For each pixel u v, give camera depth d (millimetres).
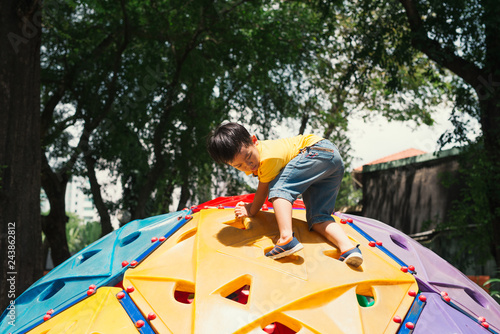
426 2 9539
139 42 13203
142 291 2197
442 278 2568
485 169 9016
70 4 11445
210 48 13227
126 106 12430
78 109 12586
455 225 11789
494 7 8273
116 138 12867
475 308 2434
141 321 2002
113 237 3064
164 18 11859
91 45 13312
